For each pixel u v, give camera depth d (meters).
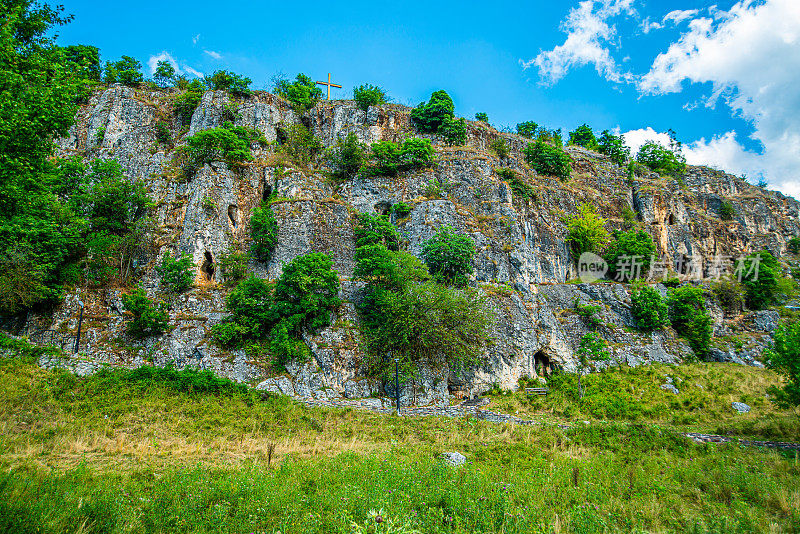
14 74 16.28
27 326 33.16
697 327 50.69
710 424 30.88
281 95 65.38
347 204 46.31
